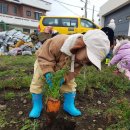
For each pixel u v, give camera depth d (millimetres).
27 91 1649
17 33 4902
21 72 2291
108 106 1422
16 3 15320
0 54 4176
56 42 1108
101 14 9375
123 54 2139
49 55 1111
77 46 981
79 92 1580
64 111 1323
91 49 920
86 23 5566
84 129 1157
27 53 4141
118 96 1612
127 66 2094
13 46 4500
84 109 1371
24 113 1302
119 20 7422
